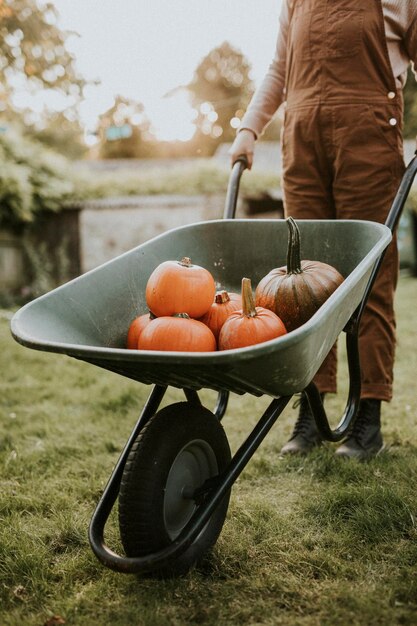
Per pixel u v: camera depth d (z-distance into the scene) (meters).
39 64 9.18
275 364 1.36
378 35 2.27
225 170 11.12
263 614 1.51
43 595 1.64
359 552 1.79
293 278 1.75
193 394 1.80
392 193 2.38
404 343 5.05
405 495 2.06
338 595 1.56
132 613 1.52
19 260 10.42
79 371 4.55
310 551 1.82
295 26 2.39
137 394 3.64
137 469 1.57
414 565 1.70
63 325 1.63
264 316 1.63
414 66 2.35
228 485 1.57
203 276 1.73
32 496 2.23
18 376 4.43
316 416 1.86
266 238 2.08
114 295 1.81
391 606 1.51
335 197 2.44
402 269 13.13
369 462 2.42
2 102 9.74
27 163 10.25
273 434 2.92
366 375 2.52
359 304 1.95
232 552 1.81
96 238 10.99
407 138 11.37
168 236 2.03
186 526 1.54
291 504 2.13
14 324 1.46
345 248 1.95
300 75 2.39
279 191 10.88
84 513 2.10
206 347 1.61
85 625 1.49
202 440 1.73
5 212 9.83
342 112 2.32
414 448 2.61
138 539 1.56
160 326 1.61
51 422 3.21
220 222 2.12
